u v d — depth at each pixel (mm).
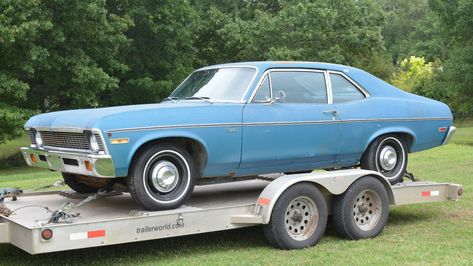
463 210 7938
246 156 5965
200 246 6242
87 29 20625
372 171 6547
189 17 24625
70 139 5527
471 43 28781
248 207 5980
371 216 6578
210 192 7027
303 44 25812
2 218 5410
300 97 6430
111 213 5559
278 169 6336
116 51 22062
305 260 5590
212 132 5703
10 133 19656
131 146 5234
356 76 6957
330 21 25469
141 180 5391
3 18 17438
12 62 19062
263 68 6211
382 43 27609
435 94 32438
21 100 20484
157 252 5988
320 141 6465
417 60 38469
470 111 31797
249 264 5473
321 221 6160
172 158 5578
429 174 11070
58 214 4992
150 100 24984
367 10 28047
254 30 25781
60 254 5945
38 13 18469
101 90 21719
